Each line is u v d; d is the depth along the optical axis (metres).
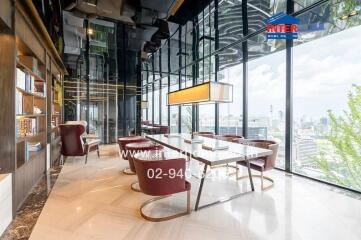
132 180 4.12
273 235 2.30
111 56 8.62
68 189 3.64
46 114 4.53
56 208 2.93
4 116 2.63
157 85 10.01
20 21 2.99
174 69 8.50
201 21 6.80
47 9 4.26
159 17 5.70
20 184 2.95
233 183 3.98
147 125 9.89
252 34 5.03
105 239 2.23
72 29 7.07
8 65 2.65
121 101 8.82
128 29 8.19
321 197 3.27
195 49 7.19
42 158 4.30
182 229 2.43
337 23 3.82
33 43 3.64
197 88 3.94
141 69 9.05
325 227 2.45
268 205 3.02
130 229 2.42
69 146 5.30
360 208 2.90
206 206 3.00
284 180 4.05
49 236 2.27
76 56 8.21
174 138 4.87
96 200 3.20
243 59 5.48
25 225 2.49
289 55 4.39
